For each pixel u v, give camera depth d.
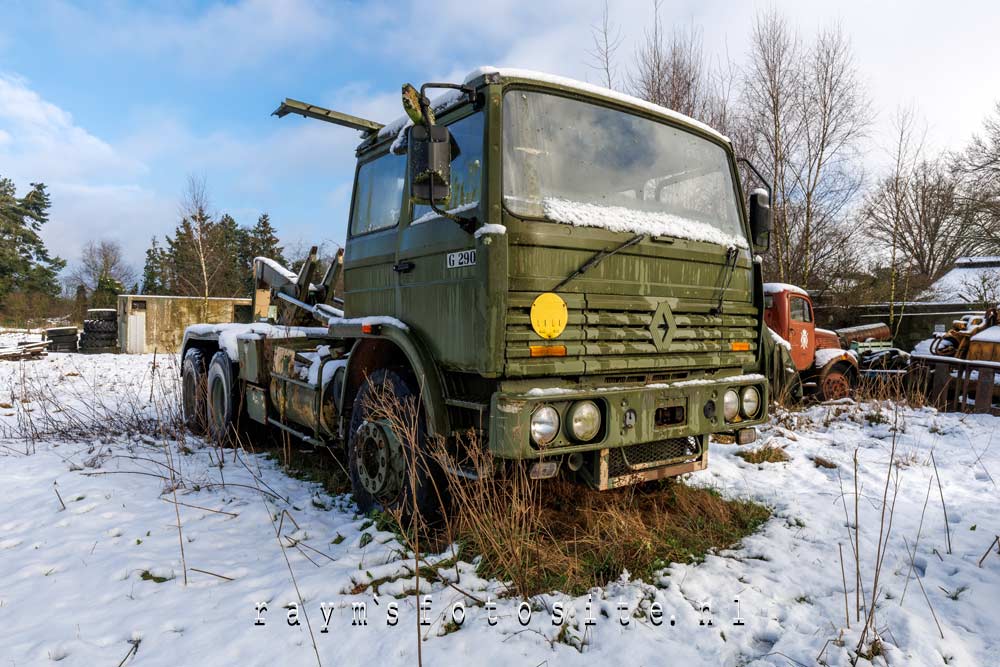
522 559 3.07
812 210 16.28
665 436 3.41
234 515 4.12
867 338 13.05
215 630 2.62
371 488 3.91
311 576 3.11
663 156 3.82
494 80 3.15
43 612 2.83
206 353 7.42
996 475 5.32
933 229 28.09
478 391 3.32
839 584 3.12
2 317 39.56
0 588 3.10
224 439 6.40
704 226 3.92
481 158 3.14
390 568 3.10
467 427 3.43
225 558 3.43
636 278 3.43
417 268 3.63
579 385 3.21
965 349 9.52
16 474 5.15
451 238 3.30
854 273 17.06
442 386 3.38
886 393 8.63
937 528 3.91
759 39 16.12
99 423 7.15
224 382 6.41
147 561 3.34
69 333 21.14
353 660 2.40
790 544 3.65
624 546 3.31
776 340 8.23
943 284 25.23
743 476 5.14
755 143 16.31
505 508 3.26
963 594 2.97
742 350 4.01
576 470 3.41
